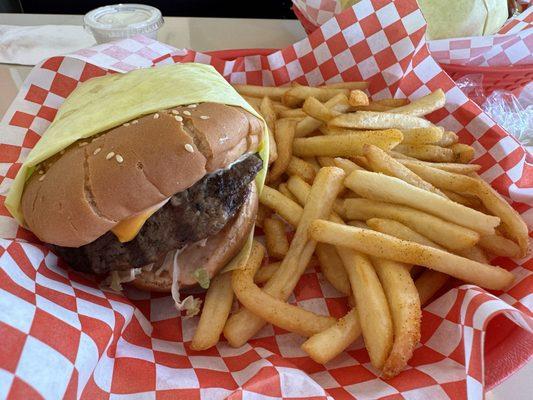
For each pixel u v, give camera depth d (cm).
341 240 18
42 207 18
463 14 28
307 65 28
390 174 20
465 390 15
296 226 21
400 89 27
